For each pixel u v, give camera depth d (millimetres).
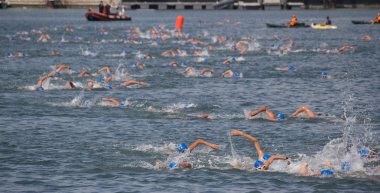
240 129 59875
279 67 113062
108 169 45969
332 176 44469
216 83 91562
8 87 85562
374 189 41594
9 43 172375
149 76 98500
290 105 73938
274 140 55375
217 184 42562
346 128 60406
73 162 47719
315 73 104250
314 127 60812
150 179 43625
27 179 43219
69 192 40438
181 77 97812
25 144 53281
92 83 84938
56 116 65812
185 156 49094
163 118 65125
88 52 141125
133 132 58281
